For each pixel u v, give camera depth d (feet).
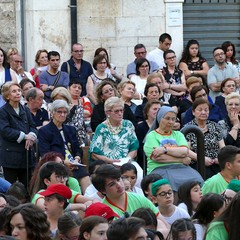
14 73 96.94
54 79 99.81
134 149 82.69
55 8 109.60
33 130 82.89
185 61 108.47
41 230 51.03
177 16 112.78
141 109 89.10
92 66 108.88
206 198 59.26
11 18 109.19
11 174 81.51
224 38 115.85
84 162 84.28
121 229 48.19
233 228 52.75
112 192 61.98
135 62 103.71
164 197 64.03
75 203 65.10
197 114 82.99
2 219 52.42
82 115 87.30
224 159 70.85
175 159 77.36
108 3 111.24
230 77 103.09
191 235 55.11
